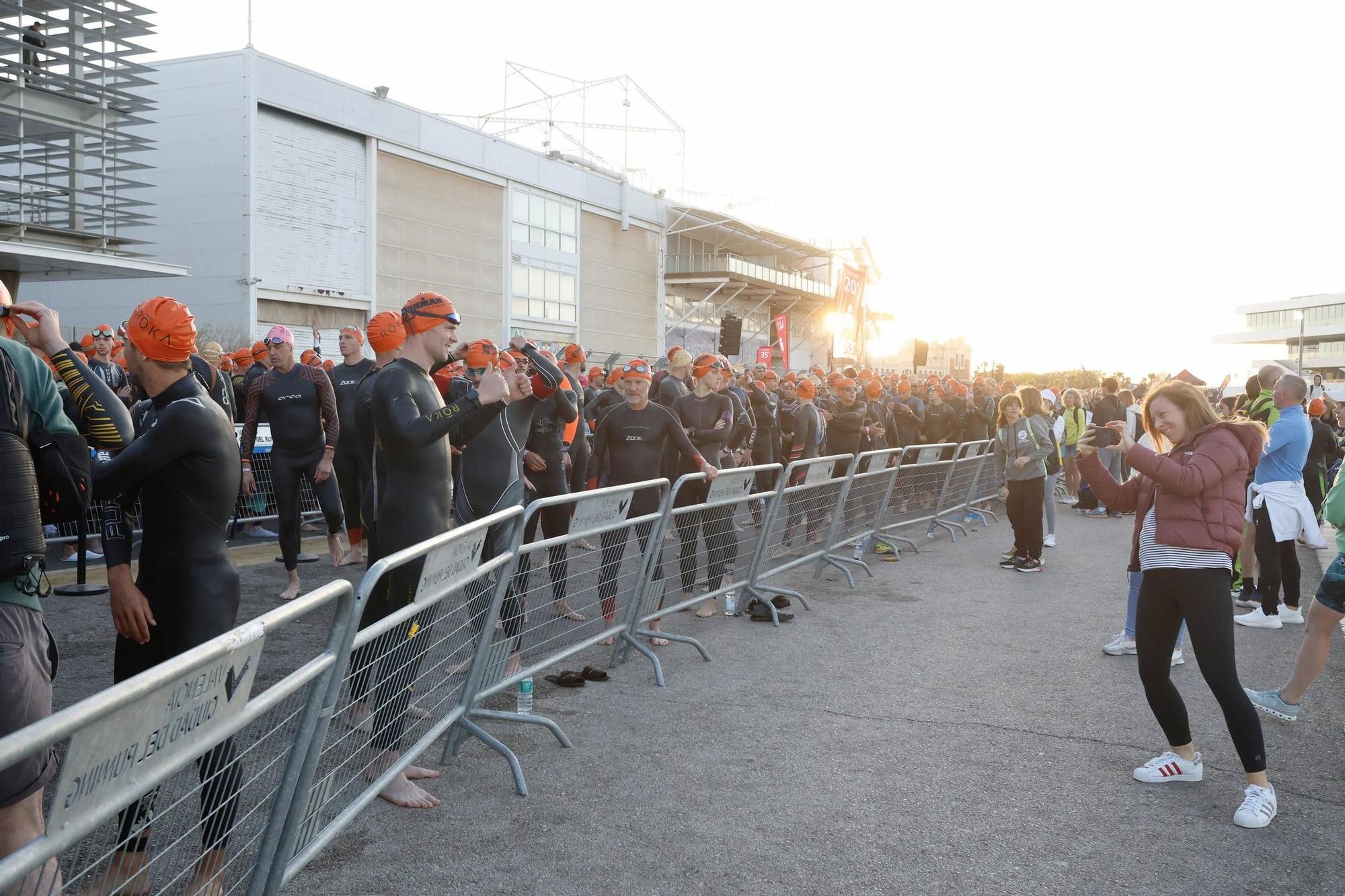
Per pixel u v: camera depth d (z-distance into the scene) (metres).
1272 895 3.01
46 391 2.28
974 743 4.36
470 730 3.95
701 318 48.84
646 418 6.47
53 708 4.46
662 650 5.97
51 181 18.06
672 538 5.92
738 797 3.71
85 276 16.94
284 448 6.85
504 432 5.35
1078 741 4.41
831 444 11.53
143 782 1.76
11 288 16.28
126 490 2.83
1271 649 6.14
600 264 39.88
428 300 4.04
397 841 3.29
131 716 1.66
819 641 6.24
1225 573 3.73
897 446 13.52
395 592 3.87
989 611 7.21
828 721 4.64
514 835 3.36
